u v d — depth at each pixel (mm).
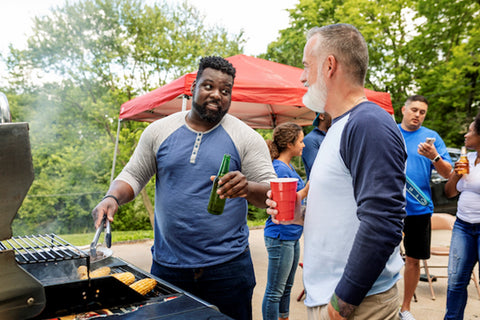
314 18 15008
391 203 1045
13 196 1017
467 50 12344
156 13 14203
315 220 1262
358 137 1103
